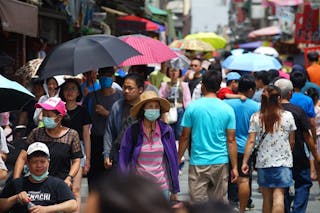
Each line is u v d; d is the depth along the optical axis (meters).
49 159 12.01
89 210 3.64
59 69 14.16
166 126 12.88
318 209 18.66
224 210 3.84
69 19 28.53
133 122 13.56
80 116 14.20
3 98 11.77
